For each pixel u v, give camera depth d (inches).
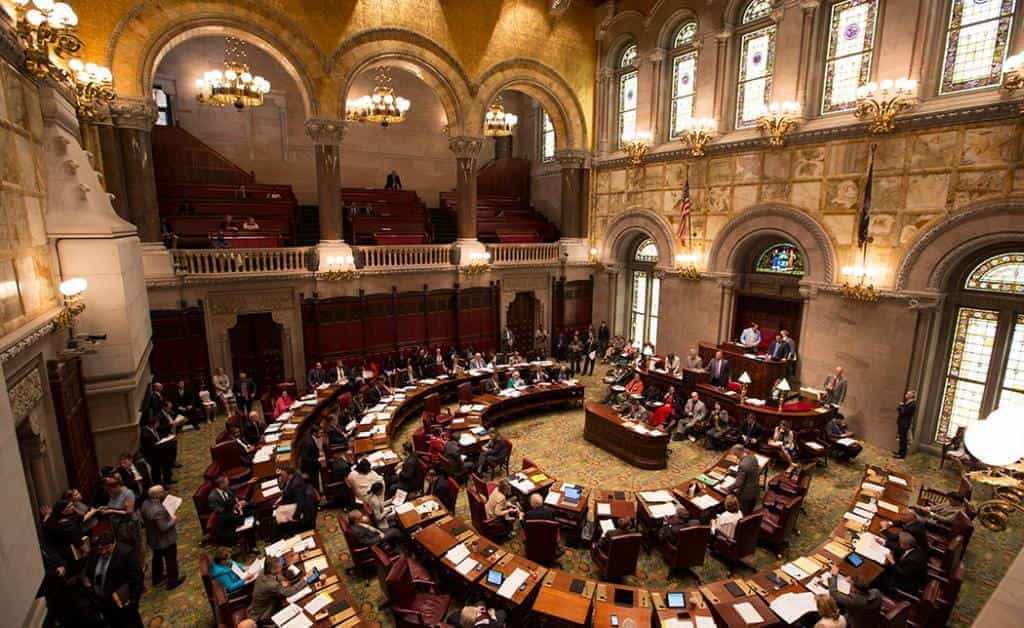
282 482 378.0
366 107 781.9
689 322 733.9
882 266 528.1
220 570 286.4
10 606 130.8
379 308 739.4
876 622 247.3
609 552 321.1
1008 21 441.1
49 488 330.0
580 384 657.6
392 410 544.1
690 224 715.4
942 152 476.1
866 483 389.4
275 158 876.6
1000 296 476.4
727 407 563.8
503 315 836.0
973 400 504.7
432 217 940.6
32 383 315.3
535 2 776.9
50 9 315.3
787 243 641.0
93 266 388.8
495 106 837.8
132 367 414.6
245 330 695.1
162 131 770.2
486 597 290.8
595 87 848.3
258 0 599.5
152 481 442.9
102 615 274.7
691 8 682.2
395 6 678.5
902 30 490.3
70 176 382.6
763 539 371.9
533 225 950.4
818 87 574.6
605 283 880.3
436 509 354.9
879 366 538.0
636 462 506.6
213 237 654.5
